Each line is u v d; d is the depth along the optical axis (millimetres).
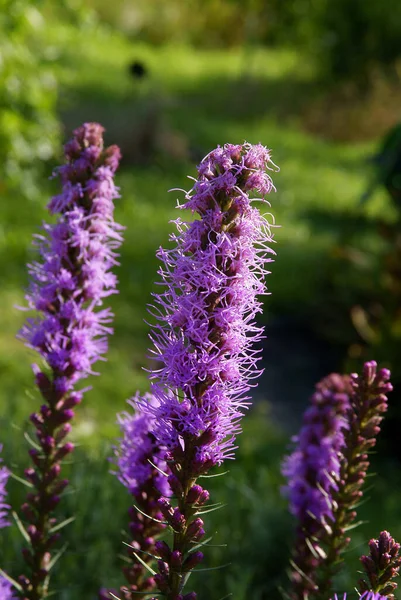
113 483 5195
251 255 2109
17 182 12250
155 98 19875
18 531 4277
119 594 3166
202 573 4730
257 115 22438
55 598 3998
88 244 2762
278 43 30609
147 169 16047
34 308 2834
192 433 2184
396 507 7027
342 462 3020
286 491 3744
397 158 10172
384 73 23906
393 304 8906
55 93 12578
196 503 2277
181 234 2127
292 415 8469
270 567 4863
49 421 2971
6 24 11508
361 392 2924
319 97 23875
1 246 10695
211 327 2127
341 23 23891
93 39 27359
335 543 3092
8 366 7664
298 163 18703
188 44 31766
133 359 8570
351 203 16266
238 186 2109
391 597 2365
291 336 10109
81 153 2768
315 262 12344
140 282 10516
